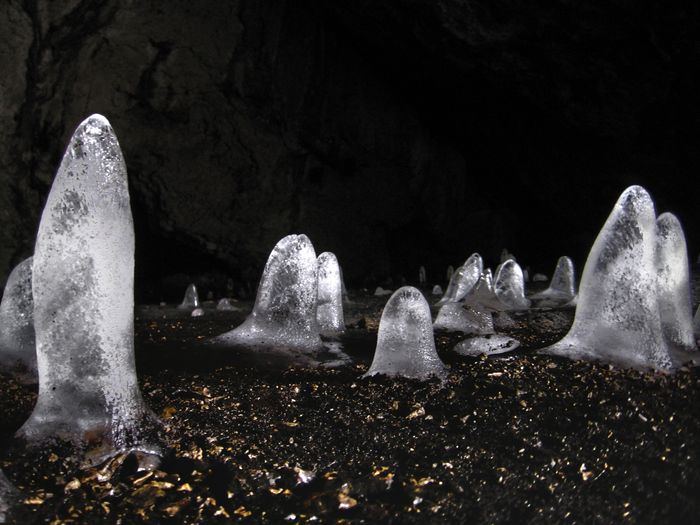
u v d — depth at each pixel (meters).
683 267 3.28
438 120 13.78
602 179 14.22
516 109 13.06
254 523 1.63
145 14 9.37
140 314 5.21
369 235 12.95
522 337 3.68
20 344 2.86
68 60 9.11
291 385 2.52
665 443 2.27
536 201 15.14
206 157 10.60
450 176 14.39
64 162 1.88
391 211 13.24
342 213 12.41
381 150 12.86
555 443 2.16
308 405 2.30
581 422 2.30
